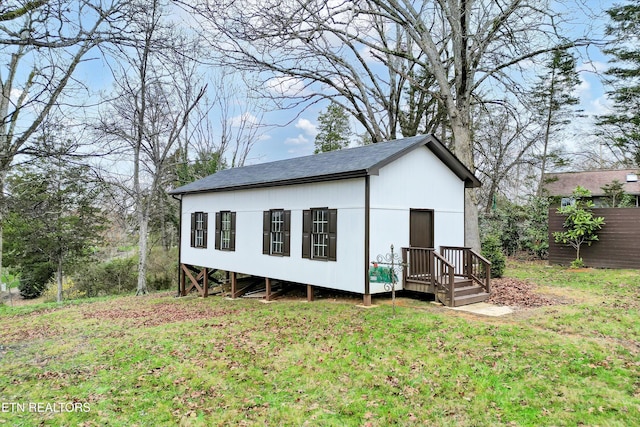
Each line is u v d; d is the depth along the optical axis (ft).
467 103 48.37
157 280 65.62
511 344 19.80
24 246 61.52
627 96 73.77
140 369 19.57
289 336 23.48
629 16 64.49
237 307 36.17
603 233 47.09
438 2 44.98
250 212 41.98
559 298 30.91
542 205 60.13
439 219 35.22
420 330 22.63
